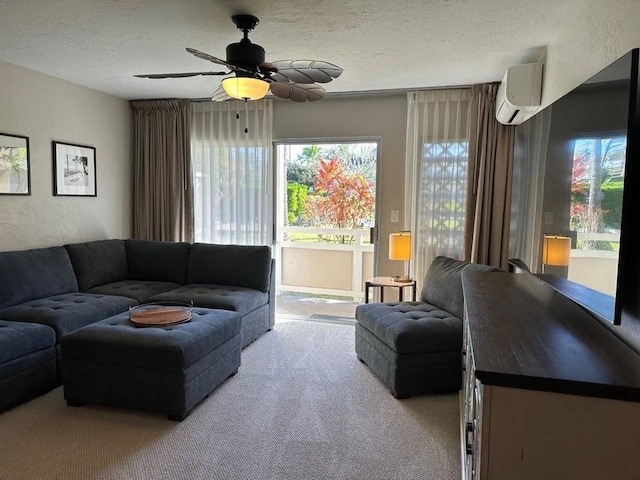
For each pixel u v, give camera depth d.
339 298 6.16
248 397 2.93
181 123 4.98
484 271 2.94
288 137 4.90
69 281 3.92
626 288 1.41
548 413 1.15
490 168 4.19
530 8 2.46
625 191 1.30
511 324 1.63
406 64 3.56
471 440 1.65
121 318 3.03
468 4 2.42
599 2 1.92
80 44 3.17
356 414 2.72
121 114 4.99
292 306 5.65
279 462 2.21
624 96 1.32
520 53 3.26
